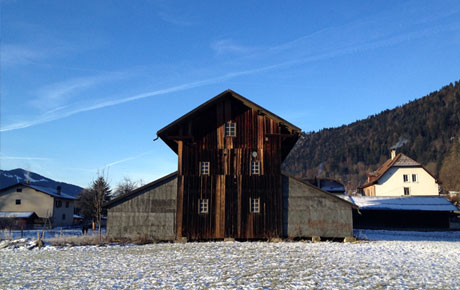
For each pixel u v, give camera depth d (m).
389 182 73.06
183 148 27.92
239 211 26.97
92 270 17.28
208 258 19.70
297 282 13.95
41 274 16.77
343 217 27.02
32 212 65.00
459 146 132.62
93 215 61.84
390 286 13.36
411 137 189.00
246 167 27.58
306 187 27.41
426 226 49.75
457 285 13.64
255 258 19.47
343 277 14.83
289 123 27.48
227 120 28.22
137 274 15.98
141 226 27.14
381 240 30.61
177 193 27.28
